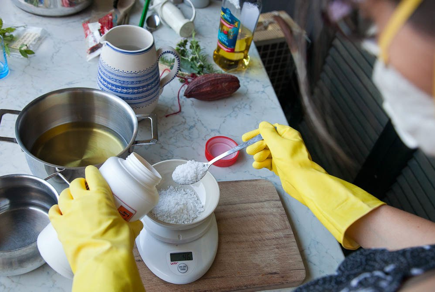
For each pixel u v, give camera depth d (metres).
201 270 0.68
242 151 0.94
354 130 1.39
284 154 0.73
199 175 0.71
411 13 0.18
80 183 0.61
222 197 0.82
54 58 1.08
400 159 1.21
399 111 0.21
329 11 0.22
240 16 1.07
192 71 1.10
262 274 0.71
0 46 0.96
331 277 0.38
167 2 1.23
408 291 0.31
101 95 0.82
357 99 1.34
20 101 0.95
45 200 0.72
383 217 0.62
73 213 0.56
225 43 1.10
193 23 1.21
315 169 0.73
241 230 0.77
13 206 0.73
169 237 0.67
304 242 0.79
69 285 0.66
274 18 1.38
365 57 1.23
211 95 1.02
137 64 0.79
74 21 1.21
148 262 0.68
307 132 1.54
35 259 0.62
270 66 1.54
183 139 0.95
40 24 1.17
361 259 0.37
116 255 0.52
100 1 1.30
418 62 0.19
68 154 0.82
